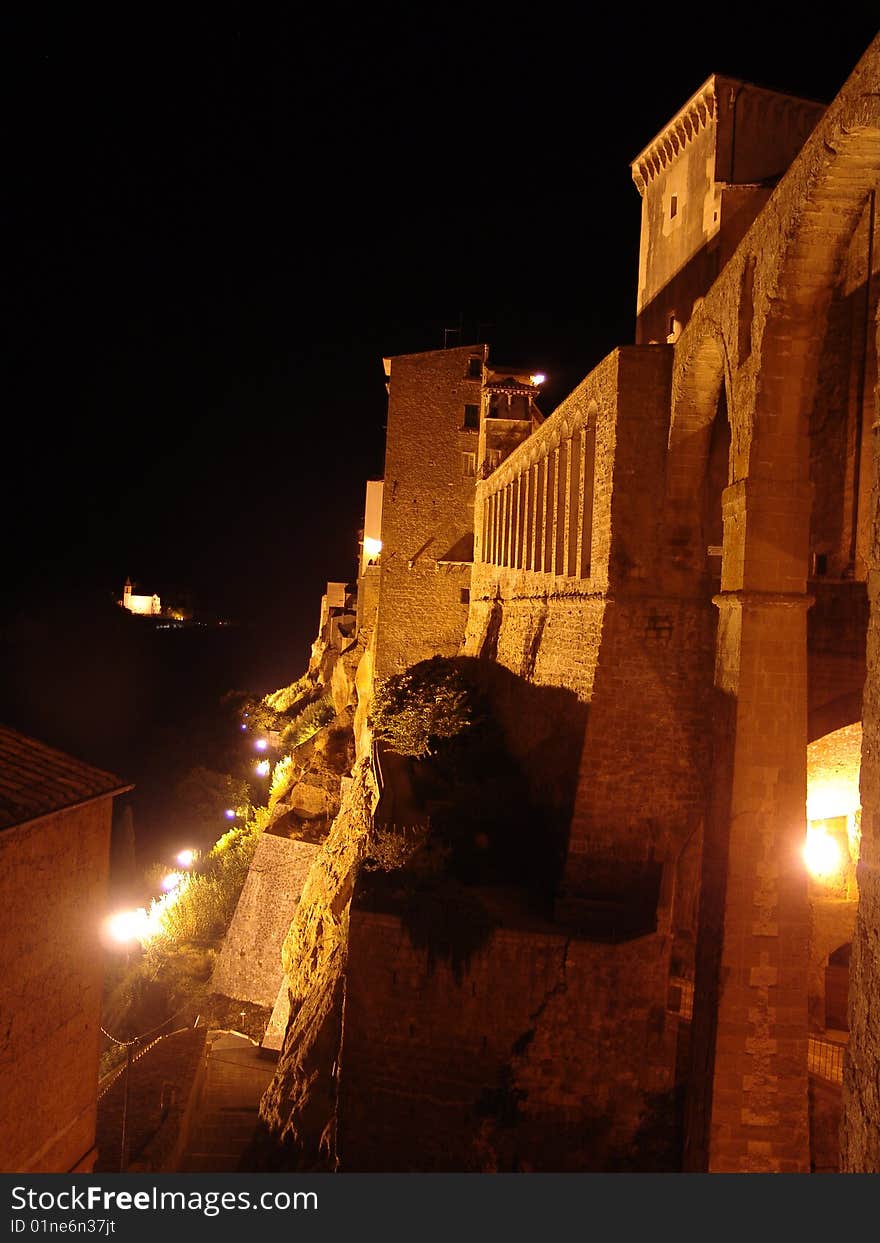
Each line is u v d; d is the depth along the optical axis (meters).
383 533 40.84
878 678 8.47
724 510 15.02
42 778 11.37
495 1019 17.48
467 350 41.00
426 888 19.27
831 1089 15.11
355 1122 17.97
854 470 15.30
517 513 30.25
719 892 14.23
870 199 11.85
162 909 37.31
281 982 31.25
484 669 32.72
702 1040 14.28
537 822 22.05
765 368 13.73
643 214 32.56
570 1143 16.70
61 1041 11.35
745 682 14.10
